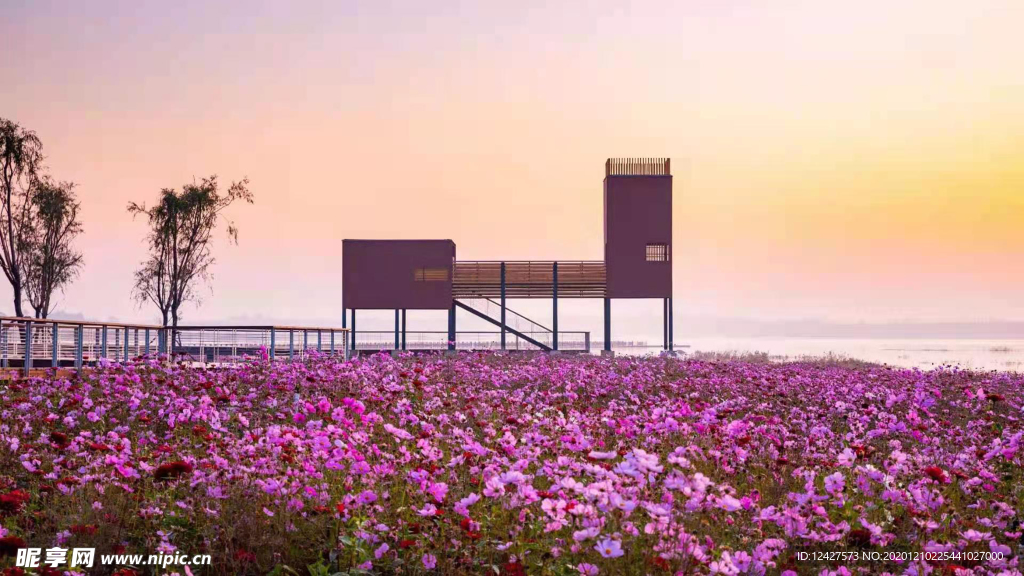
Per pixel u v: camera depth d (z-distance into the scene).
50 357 19.91
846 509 6.18
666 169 45.47
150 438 8.66
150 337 24.20
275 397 11.70
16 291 38.44
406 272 44.69
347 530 5.65
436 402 10.64
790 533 5.27
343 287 44.66
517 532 5.36
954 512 6.12
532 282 44.66
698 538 4.78
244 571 5.54
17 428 8.79
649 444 7.74
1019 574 4.97
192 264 44.50
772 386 14.88
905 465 6.73
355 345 44.38
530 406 11.25
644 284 44.81
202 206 44.25
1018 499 7.05
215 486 6.31
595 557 4.75
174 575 5.10
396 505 6.05
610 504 4.71
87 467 6.77
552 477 6.07
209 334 24.39
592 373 16.48
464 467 6.64
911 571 5.09
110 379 12.54
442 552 5.48
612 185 45.22
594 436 8.37
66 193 39.75
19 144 38.16
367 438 7.13
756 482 7.03
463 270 44.75
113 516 6.02
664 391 14.88
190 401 10.89
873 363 34.31
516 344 44.38
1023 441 8.24
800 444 8.40
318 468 6.62
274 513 5.99
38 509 6.50
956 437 9.52
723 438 7.80
